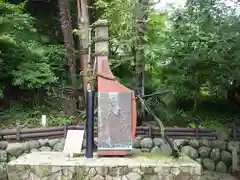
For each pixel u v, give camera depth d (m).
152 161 3.31
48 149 4.57
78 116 5.02
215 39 4.70
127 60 5.20
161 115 5.18
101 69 3.56
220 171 4.75
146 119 5.22
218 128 5.02
